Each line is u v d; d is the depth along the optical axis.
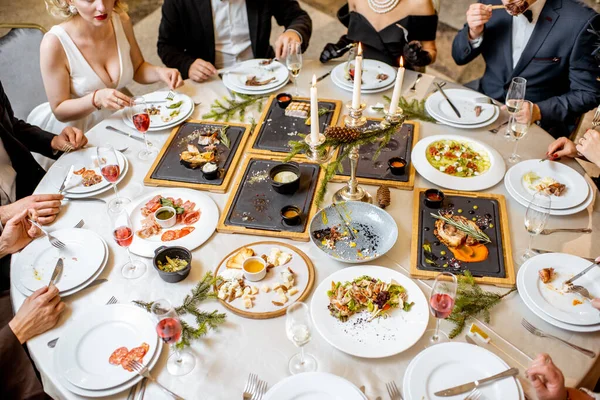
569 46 2.56
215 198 2.03
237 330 1.54
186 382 1.41
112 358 1.47
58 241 1.80
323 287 1.63
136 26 5.14
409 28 2.89
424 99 2.49
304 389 1.35
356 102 1.68
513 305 1.60
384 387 1.39
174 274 1.66
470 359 1.42
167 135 2.35
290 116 2.40
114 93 2.42
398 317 1.55
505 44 2.78
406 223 1.87
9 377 1.53
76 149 2.27
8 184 2.39
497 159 2.11
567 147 2.09
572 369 1.42
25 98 3.00
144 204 1.97
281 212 1.89
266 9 3.14
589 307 1.54
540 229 1.66
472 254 1.74
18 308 1.65
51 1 2.46
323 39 4.93
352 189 1.96
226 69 2.74
